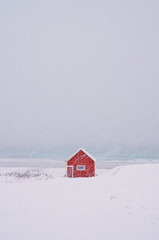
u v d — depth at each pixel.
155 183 11.82
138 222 7.05
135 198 9.67
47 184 15.19
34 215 7.89
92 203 9.47
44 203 9.61
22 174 24.27
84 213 8.07
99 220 7.29
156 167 16.03
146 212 7.93
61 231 6.39
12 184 15.31
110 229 6.52
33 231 6.41
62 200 10.16
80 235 6.10
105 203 9.31
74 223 7.04
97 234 6.16
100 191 11.82
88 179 18.66
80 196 10.95
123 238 5.89
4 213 8.14
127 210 8.23
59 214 7.99
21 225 6.90
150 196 9.81
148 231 6.34
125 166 18.94
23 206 9.12
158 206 8.49
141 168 16.42
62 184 15.15
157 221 7.09
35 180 18.25
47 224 6.97
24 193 11.88
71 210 8.48
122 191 11.12
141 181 12.62
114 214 7.86
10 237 5.97
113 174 17.28
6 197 10.85
